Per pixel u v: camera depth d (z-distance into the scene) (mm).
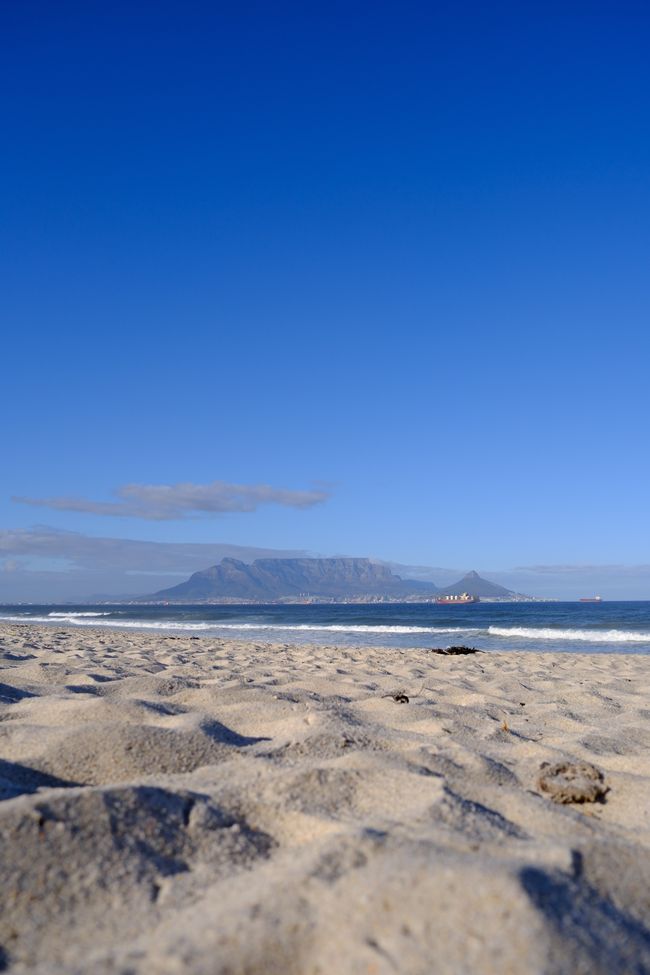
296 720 3701
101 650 10492
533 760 3113
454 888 1432
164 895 1636
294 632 23297
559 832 2113
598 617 36250
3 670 5672
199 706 4082
